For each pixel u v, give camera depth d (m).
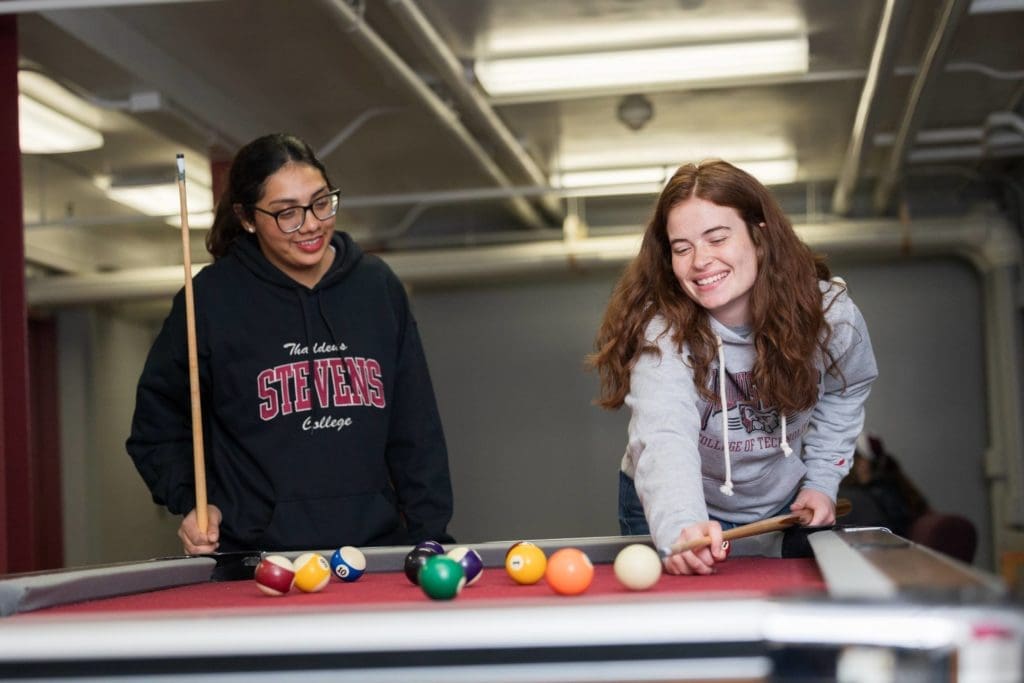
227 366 2.62
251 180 2.62
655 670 1.02
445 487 2.80
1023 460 8.06
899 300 9.04
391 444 2.80
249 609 1.21
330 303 2.70
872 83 5.34
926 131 7.48
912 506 6.27
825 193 9.11
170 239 9.49
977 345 8.94
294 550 2.44
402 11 4.50
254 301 2.66
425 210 9.18
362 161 7.61
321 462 2.60
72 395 9.80
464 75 5.53
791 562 1.96
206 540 2.39
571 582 1.47
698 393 2.15
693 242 2.05
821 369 2.28
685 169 2.11
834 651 0.94
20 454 4.04
